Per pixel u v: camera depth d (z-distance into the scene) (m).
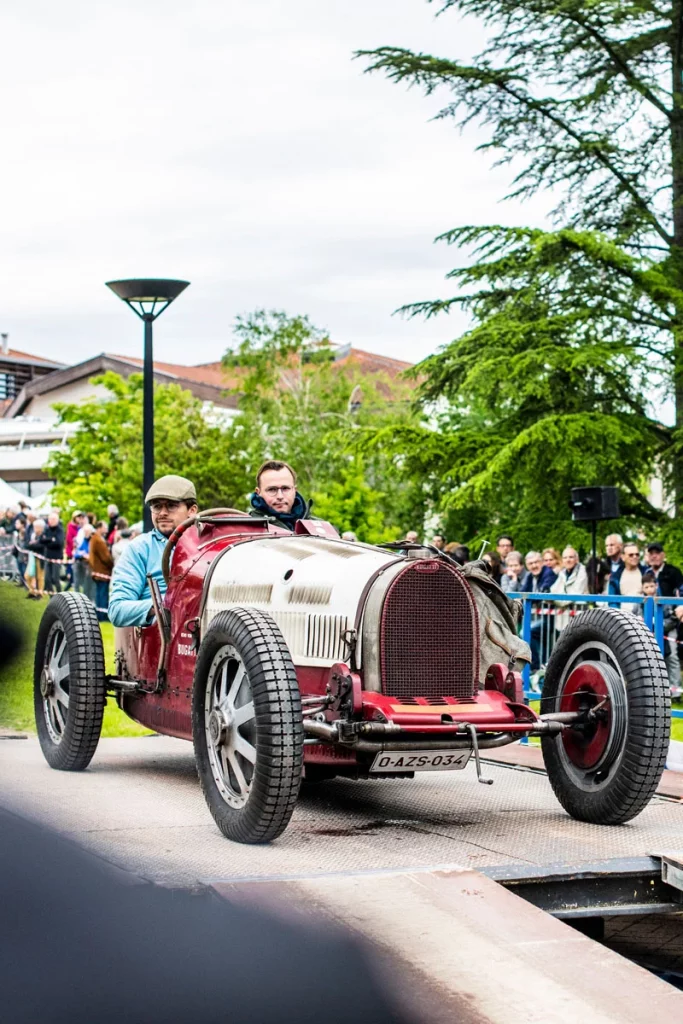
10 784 1.05
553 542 21.62
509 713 4.37
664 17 21.89
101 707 5.41
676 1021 2.56
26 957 0.98
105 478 32.91
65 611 5.52
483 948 2.86
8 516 22.19
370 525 27.28
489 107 22.92
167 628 5.23
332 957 1.54
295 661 4.51
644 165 23.52
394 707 4.18
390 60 22.42
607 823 4.45
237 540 5.20
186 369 62.50
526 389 21.58
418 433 24.00
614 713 4.39
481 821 4.52
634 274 22.27
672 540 20.69
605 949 2.94
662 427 23.00
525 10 21.81
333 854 3.81
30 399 55.03
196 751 4.28
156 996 1.16
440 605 4.35
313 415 39.38
